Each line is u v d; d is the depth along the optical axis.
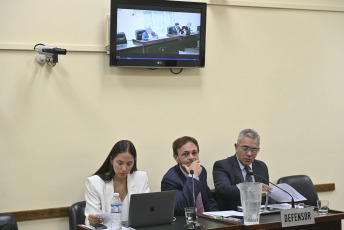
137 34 3.85
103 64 3.87
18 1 3.65
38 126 3.68
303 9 4.59
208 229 2.74
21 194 3.61
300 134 4.57
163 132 4.05
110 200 3.31
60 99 3.74
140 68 3.99
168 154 4.06
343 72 4.73
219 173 3.74
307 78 4.61
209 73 4.23
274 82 4.48
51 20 3.73
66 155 3.74
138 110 3.97
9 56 3.62
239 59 4.35
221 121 4.26
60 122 3.74
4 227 3.12
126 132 3.93
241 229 2.85
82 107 3.80
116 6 3.76
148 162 3.99
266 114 4.44
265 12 4.46
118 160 3.27
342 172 4.72
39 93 3.69
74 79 3.79
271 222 2.91
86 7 3.84
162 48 3.93
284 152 4.50
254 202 2.85
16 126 3.62
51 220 3.67
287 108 4.52
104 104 3.87
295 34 4.57
